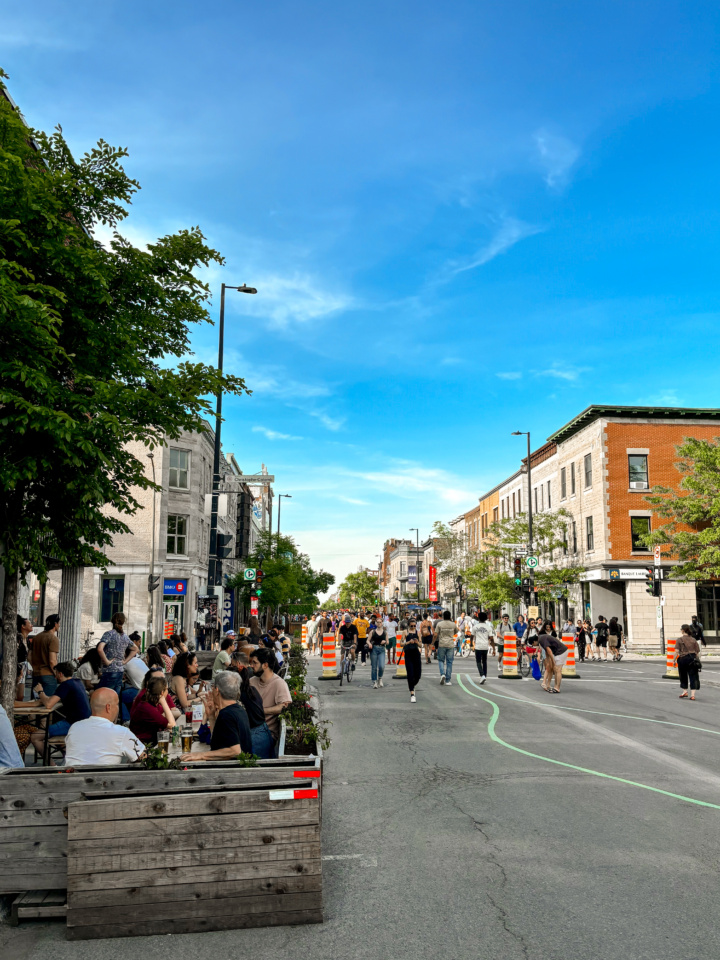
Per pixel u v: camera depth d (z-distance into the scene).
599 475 42.59
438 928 5.21
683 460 41.97
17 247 8.72
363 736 13.13
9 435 8.66
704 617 41.78
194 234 10.20
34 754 10.42
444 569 69.50
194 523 39.12
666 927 5.20
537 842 7.12
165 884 5.18
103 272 9.36
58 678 9.52
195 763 6.20
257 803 5.31
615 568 41.56
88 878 5.14
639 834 7.38
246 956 4.78
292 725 9.38
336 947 4.91
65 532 9.94
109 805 5.19
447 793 9.05
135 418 9.82
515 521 46.78
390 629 32.97
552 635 20.84
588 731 13.66
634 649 40.41
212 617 23.06
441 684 22.59
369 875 6.27
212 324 10.56
